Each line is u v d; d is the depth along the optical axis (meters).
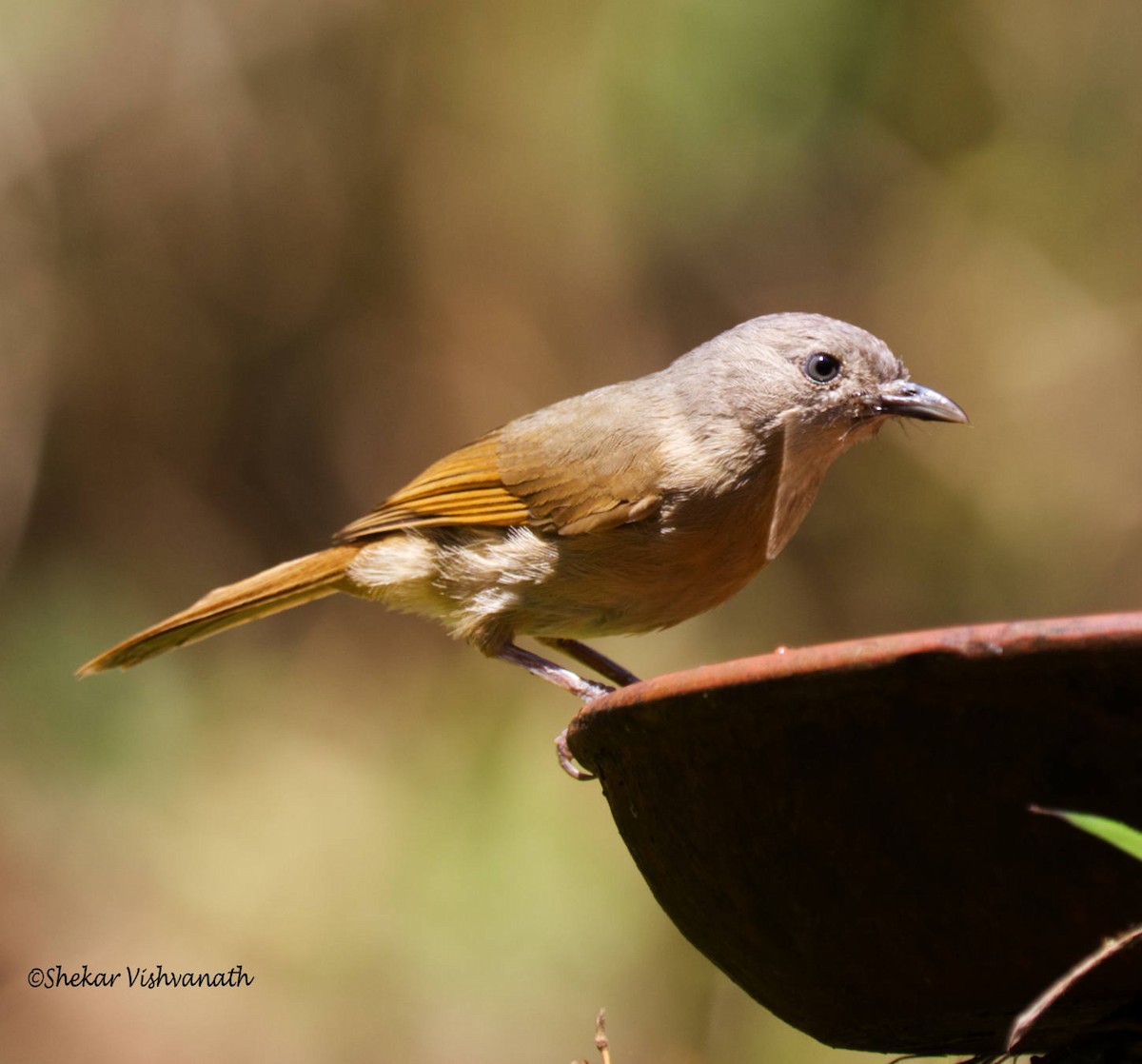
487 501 7.66
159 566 15.45
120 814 12.91
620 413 7.56
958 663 3.50
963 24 14.54
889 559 14.84
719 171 14.51
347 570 8.17
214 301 15.98
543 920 11.30
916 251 15.23
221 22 15.63
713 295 15.42
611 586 7.55
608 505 7.33
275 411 16.20
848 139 14.66
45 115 15.32
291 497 16.03
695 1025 11.10
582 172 14.80
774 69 13.80
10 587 14.98
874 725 3.69
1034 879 3.62
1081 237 15.21
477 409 15.67
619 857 11.59
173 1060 11.47
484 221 15.52
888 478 14.95
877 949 3.94
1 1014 11.80
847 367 7.46
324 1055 11.20
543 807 11.91
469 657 13.83
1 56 15.11
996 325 15.20
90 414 15.62
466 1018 11.08
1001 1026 4.24
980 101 14.98
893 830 3.76
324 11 15.62
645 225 15.09
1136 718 3.43
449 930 11.41
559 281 15.57
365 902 11.84
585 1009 11.03
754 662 3.80
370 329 15.96
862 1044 4.60
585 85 14.30
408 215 15.75
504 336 15.69
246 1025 11.54
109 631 14.72
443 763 12.87
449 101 15.34
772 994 4.41
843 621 14.66
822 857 3.90
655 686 4.08
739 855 4.11
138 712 13.52
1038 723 3.52
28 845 12.68
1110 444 14.89
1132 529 14.66
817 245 15.22
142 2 15.53
